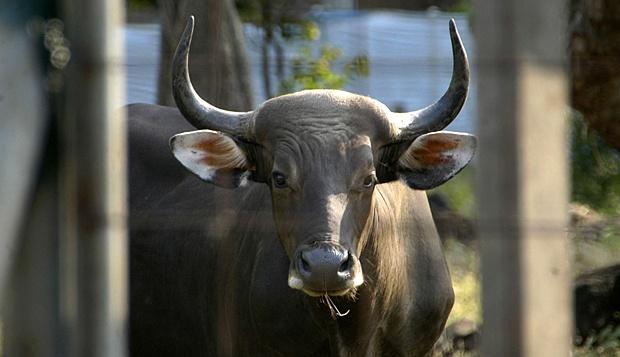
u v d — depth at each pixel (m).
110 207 10.84
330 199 18.81
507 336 10.85
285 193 19.56
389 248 20.70
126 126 27.17
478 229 10.84
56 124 10.94
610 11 27.77
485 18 10.66
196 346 24.22
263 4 46.41
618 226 19.25
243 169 21.27
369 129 19.98
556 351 10.89
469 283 31.47
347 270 18.23
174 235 24.58
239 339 22.34
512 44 10.62
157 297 24.94
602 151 38.72
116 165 10.84
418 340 22.34
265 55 43.88
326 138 19.53
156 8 52.25
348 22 49.69
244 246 22.31
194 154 21.25
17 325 11.17
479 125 10.76
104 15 10.66
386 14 54.53
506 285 10.81
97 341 10.84
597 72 28.45
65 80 10.80
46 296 11.09
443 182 21.11
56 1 10.83
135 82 38.22
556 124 10.72
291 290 20.77
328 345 21.05
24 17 10.73
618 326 27.66
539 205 10.73
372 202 19.78
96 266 10.82
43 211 11.04
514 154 10.68
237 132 21.17
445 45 50.53
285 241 19.64
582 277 29.03
